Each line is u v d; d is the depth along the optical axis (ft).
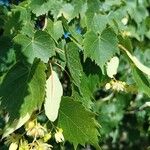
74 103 1.71
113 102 3.29
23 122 1.66
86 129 1.74
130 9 2.46
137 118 3.24
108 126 3.27
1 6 2.01
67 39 1.85
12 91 1.66
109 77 1.96
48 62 1.74
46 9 1.83
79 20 1.95
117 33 1.94
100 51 1.82
